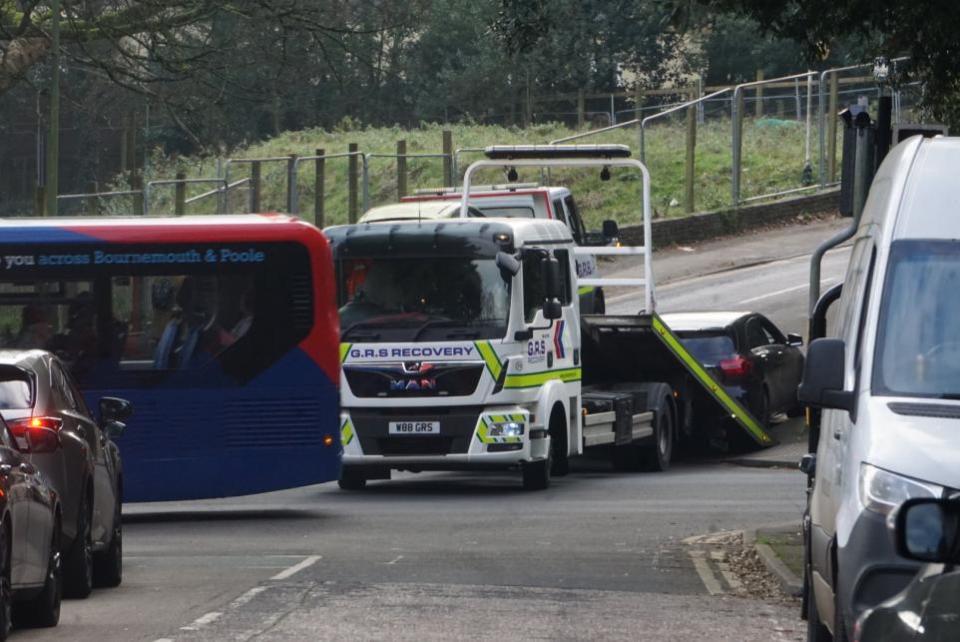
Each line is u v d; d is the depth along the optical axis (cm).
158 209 10606
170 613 2317
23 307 3794
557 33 12081
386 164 10656
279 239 3822
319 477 3819
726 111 11662
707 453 5512
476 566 2841
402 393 4150
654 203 9850
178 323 3809
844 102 11138
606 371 5041
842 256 8575
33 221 3822
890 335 1611
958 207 1688
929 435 1472
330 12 7631
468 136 10981
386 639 2086
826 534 1673
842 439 1630
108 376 3791
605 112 11531
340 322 4203
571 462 5397
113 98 10862
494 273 4181
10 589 1970
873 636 943
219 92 7638
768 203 9625
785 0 3197
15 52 7444
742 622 2259
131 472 3775
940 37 3152
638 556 2978
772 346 5622
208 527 3647
